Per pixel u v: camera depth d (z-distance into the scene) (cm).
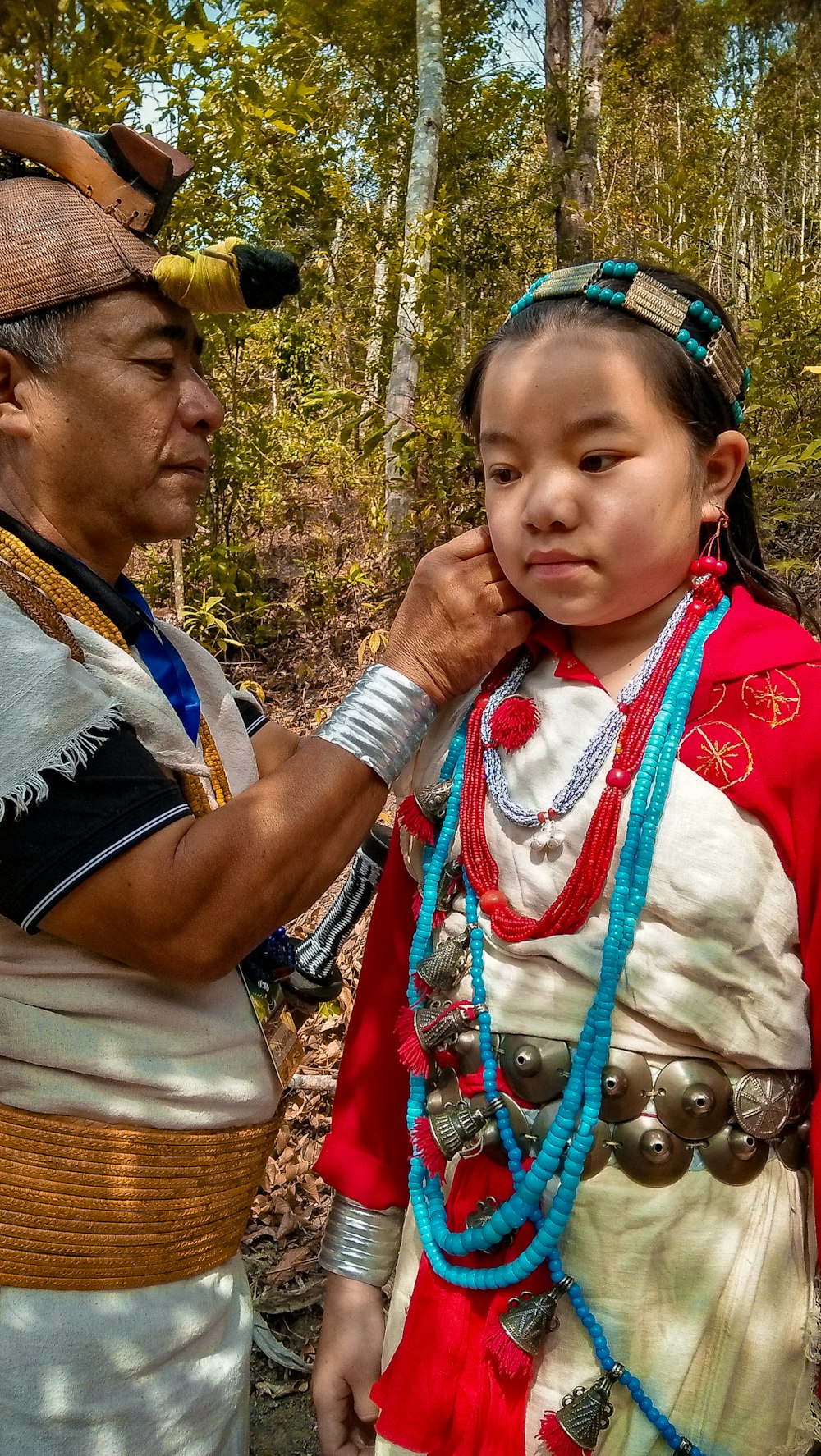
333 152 562
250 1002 132
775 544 404
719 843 89
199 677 144
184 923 107
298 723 443
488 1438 95
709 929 89
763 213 891
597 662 103
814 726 89
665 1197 91
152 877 106
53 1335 112
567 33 844
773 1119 91
